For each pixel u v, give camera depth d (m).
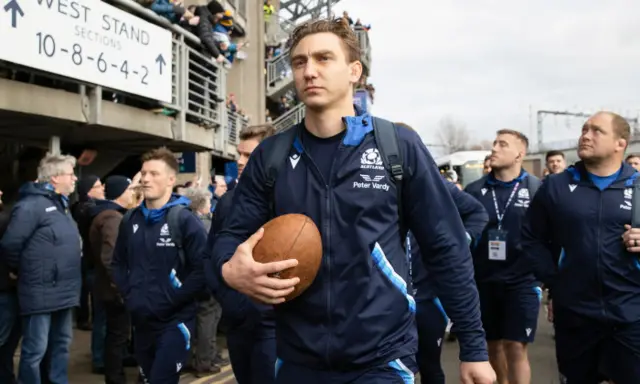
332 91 1.92
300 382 1.91
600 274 3.38
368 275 1.85
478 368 1.89
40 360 4.46
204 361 5.93
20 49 5.86
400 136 1.95
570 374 3.58
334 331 1.85
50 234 4.48
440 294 1.97
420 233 1.96
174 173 3.85
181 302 3.54
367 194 1.88
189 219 3.62
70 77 6.49
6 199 8.92
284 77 20.95
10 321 4.70
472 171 23.31
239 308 3.25
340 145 1.92
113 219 5.28
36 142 8.71
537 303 4.56
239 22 18.11
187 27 9.37
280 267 1.72
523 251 3.84
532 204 3.77
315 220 1.90
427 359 3.96
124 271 3.83
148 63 7.70
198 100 10.16
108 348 5.31
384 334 1.85
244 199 2.05
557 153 7.73
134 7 7.48
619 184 3.42
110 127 7.30
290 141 2.01
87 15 6.67
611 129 3.39
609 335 3.38
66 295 4.59
